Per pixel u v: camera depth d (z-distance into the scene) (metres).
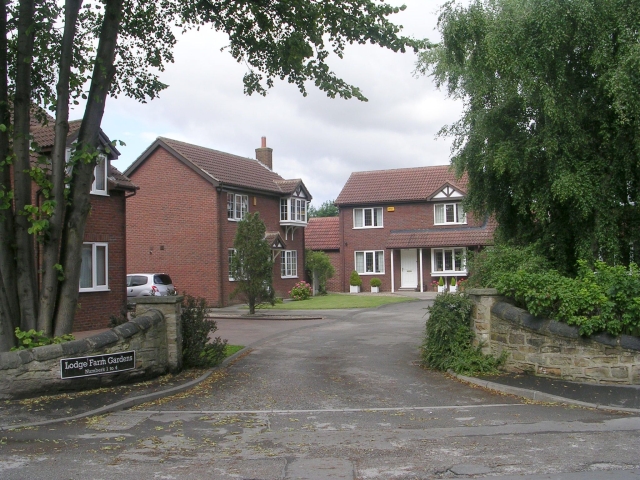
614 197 12.55
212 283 31.33
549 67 12.52
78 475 5.99
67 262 11.11
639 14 11.70
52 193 10.90
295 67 13.55
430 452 6.76
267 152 42.03
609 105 12.53
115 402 9.34
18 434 7.69
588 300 10.33
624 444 6.93
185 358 12.52
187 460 6.57
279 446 7.16
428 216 41.47
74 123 21.41
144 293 27.53
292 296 35.50
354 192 43.78
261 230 26.75
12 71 12.03
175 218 32.28
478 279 14.42
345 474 6.00
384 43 13.13
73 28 11.16
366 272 42.94
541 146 12.75
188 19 14.30
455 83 15.07
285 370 12.81
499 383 10.48
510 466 6.14
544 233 13.84
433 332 12.62
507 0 13.01
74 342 10.11
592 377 10.32
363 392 10.51
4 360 9.38
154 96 15.02
